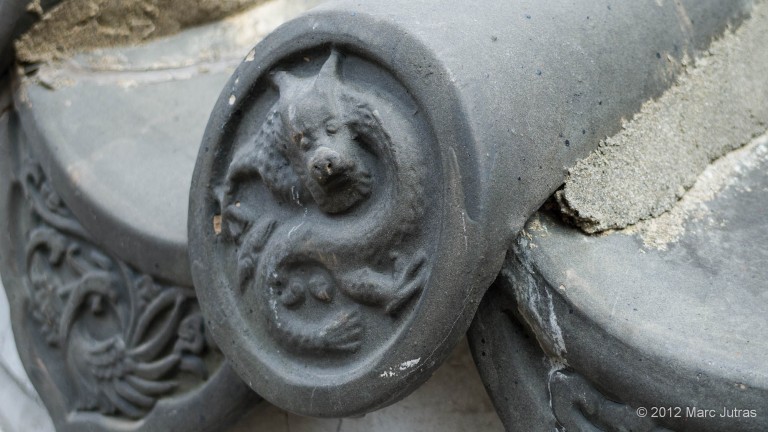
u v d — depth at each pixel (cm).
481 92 48
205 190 56
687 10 57
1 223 72
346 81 51
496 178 48
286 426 67
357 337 51
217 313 56
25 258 71
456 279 48
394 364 50
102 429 68
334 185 50
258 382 55
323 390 52
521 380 52
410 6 50
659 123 55
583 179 51
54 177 66
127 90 69
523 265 51
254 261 54
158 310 64
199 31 72
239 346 55
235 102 54
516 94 49
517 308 51
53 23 69
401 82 49
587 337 49
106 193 64
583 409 51
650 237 52
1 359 80
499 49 49
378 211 50
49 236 69
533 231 51
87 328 68
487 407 59
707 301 49
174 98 68
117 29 71
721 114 57
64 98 69
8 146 71
